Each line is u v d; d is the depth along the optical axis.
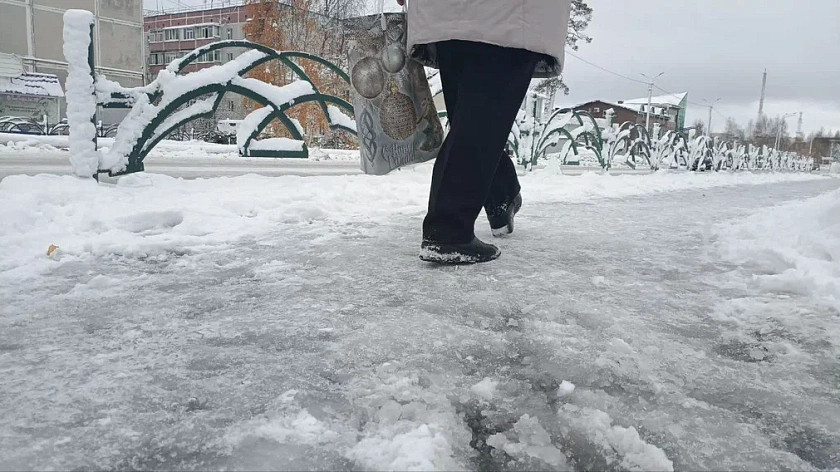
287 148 5.82
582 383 1.29
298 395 1.18
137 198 3.73
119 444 0.99
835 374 1.39
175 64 4.82
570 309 1.84
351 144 18.89
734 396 1.25
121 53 34.59
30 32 30.64
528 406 1.17
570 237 3.33
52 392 1.17
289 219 3.56
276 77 17.77
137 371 1.29
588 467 0.96
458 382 1.27
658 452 1.00
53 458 0.94
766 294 2.11
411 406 1.14
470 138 2.32
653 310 1.88
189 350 1.42
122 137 4.54
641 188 7.88
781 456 1.02
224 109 24.89
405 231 3.27
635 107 61.03
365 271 2.31
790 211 3.84
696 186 9.32
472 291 2.03
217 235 2.97
